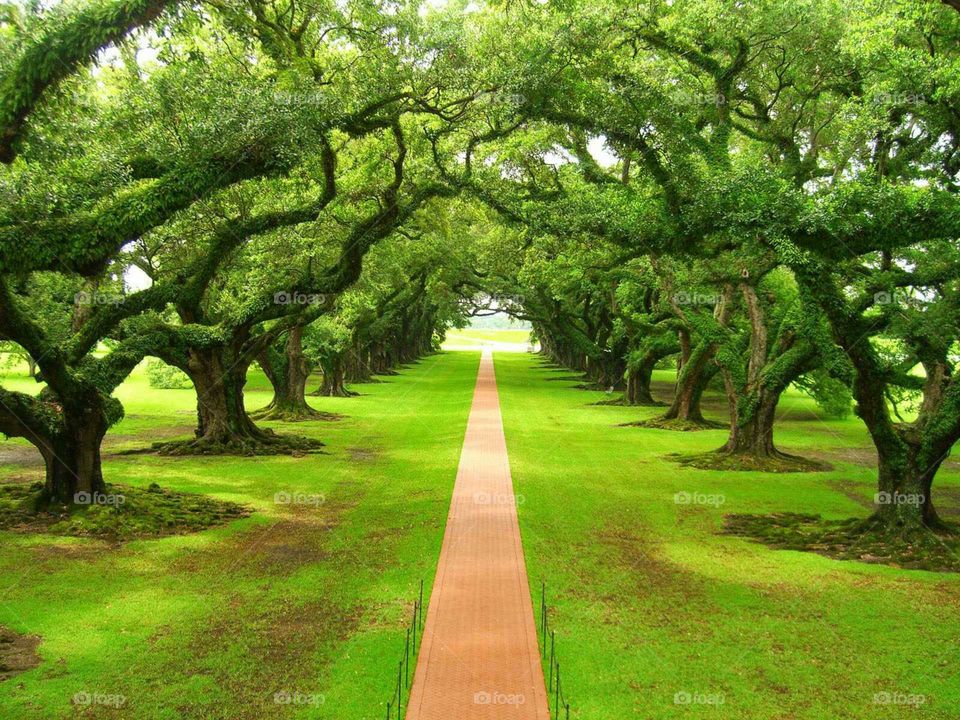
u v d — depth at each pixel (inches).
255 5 644.1
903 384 813.9
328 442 1133.1
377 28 674.8
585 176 981.8
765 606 446.3
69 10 479.8
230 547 558.3
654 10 753.6
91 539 569.9
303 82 610.5
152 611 425.1
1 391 606.9
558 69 652.7
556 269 1223.5
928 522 597.6
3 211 456.8
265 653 370.0
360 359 2260.1
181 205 522.9
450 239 1608.0
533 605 439.5
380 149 908.0
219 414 1031.6
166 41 583.8
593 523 645.9
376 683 338.6
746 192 596.7
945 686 345.1
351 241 878.4
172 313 1191.6
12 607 427.5
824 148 921.5
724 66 900.6
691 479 865.5
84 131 593.6
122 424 1310.3
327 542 572.7
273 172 572.7
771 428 988.6
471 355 4133.9
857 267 681.0
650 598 457.4
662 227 660.7
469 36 679.1
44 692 328.2
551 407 1659.7
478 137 797.2
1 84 483.8
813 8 737.6
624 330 1780.3
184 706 317.7
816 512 707.4
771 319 1173.1
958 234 538.9
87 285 862.5
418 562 518.9
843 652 381.1
